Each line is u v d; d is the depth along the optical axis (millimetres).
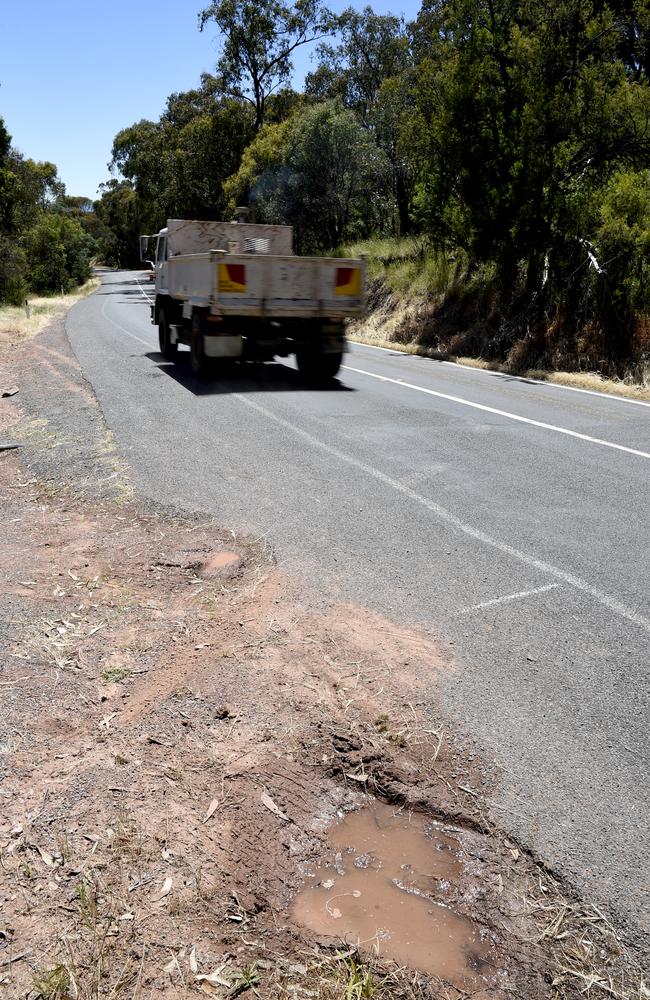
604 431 8586
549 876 2477
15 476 7113
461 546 5125
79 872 2436
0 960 2123
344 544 5148
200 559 4961
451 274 18469
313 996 2070
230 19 40812
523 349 14141
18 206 48656
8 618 4164
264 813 2746
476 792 2844
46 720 3252
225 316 10969
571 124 14531
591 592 4445
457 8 16000
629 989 2096
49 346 17422
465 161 15805
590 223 14383
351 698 3395
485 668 3633
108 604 4359
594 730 3182
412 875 2516
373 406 9961
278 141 35594
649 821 2689
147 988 2059
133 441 8000
